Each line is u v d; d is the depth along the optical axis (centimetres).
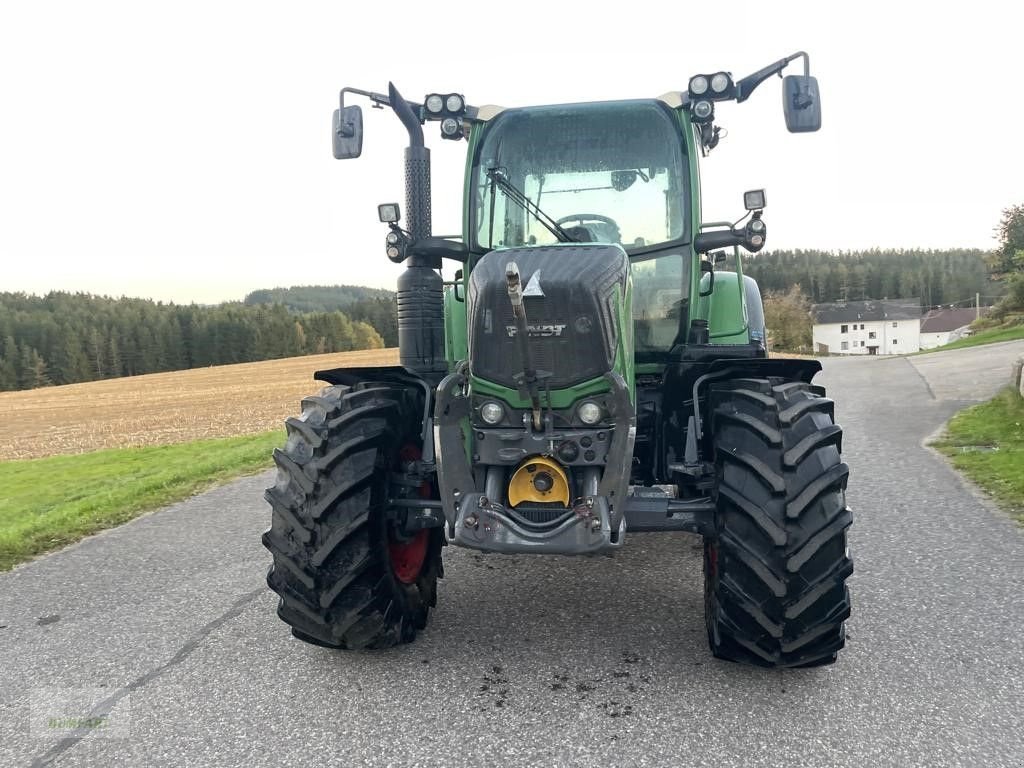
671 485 347
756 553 270
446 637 340
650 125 387
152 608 399
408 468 329
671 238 386
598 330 275
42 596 425
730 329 424
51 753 255
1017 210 4219
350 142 401
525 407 282
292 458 303
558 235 383
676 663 307
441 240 397
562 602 381
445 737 256
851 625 338
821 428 281
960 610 351
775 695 277
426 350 398
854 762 234
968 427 880
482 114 394
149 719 276
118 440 1859
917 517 516
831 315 9100
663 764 236
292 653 330
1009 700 268
